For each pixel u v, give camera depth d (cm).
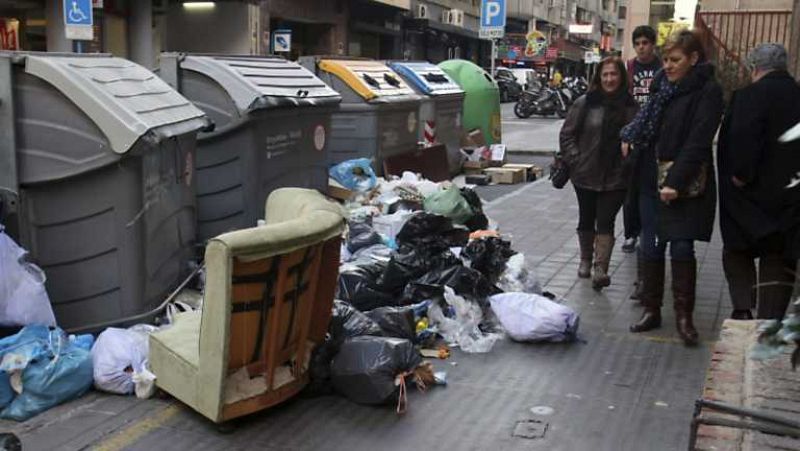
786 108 492
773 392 301
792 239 502
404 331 501
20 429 402
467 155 1341
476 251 615
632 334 558
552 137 2086
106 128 473
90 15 963
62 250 500
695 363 502
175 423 411
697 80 504
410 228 620
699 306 624
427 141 1198
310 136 788
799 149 492
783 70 500
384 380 427
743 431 275
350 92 1002
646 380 474
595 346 534
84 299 504
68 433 397
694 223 514
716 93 500
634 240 815
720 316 599
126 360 444
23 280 460
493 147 1385
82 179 488
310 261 424
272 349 409
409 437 400
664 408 434
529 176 1332
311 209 449
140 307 505
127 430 401
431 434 404
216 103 677
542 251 806
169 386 426
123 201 488
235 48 2097
